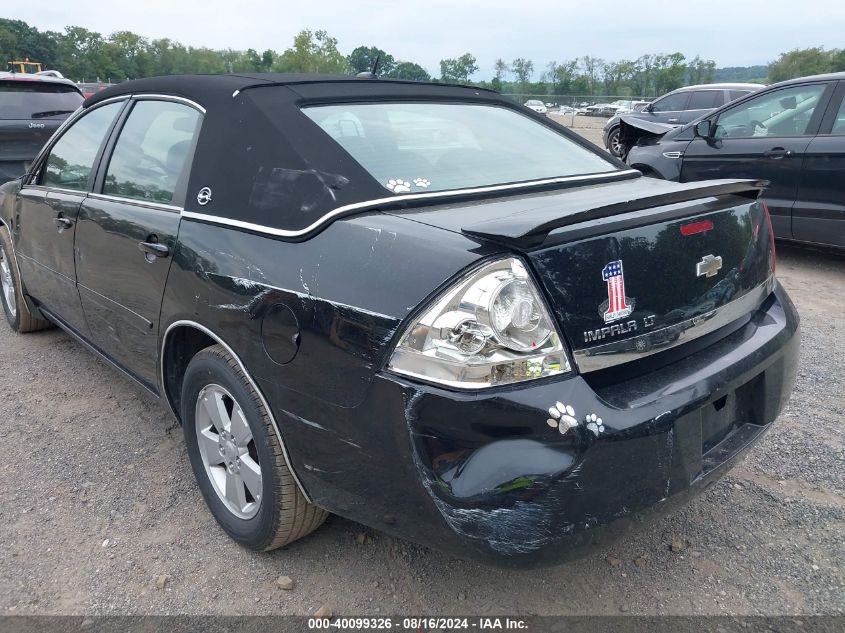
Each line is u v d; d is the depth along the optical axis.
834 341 4.47
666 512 1.95
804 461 3.05
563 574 2.41
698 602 2.27
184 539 2.61
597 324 1.83
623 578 2.38
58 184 3.69
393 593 2.32
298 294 1.99
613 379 1.91
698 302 2.12
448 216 2.02
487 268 1.73
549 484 1.69
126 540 2.60
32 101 8.31
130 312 2.90
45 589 2.34
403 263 1.83
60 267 3.56
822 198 5.88
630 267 1.91
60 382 3.96
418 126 2.68
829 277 6.03
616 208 1.87
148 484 2.95
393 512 1.90
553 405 1.71
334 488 2.04
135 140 3.04
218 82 2.65
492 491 1.69
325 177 2.16
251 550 2.53
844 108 5.75
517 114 3.16
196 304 2.38
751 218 2.38
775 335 2.36
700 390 1.97
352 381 1.86
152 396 3.11
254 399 2.23
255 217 2.23
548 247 1.77
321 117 2.45
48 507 2.79
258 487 2.37
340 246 1.98
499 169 2.57
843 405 3.56
